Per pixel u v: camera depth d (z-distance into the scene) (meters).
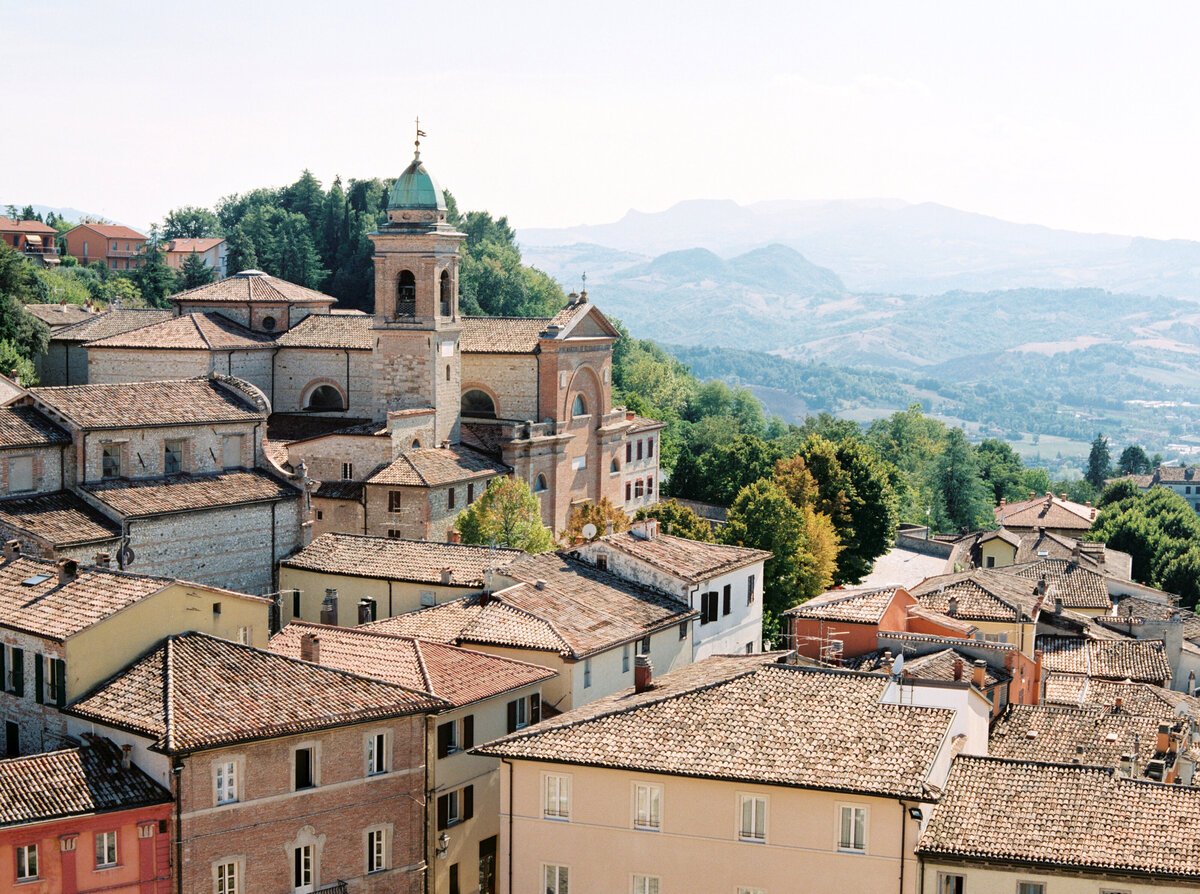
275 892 54.34
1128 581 130.12
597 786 53.75
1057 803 51.19
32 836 48.72
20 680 57.97
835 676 57.50
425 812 58.84
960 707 58.91
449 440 124.06
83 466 80.31
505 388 129.00
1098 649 94.81
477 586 76.75
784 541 116.50
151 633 58.00
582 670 68.00
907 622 78.25
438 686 61.78
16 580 63.09
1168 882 47.03
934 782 51.22
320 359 129.25
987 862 48.81
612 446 139.25
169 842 51.47
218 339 125.94
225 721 53.16
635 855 53.34
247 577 86.56
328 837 55.78
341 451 115.12
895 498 153.12
